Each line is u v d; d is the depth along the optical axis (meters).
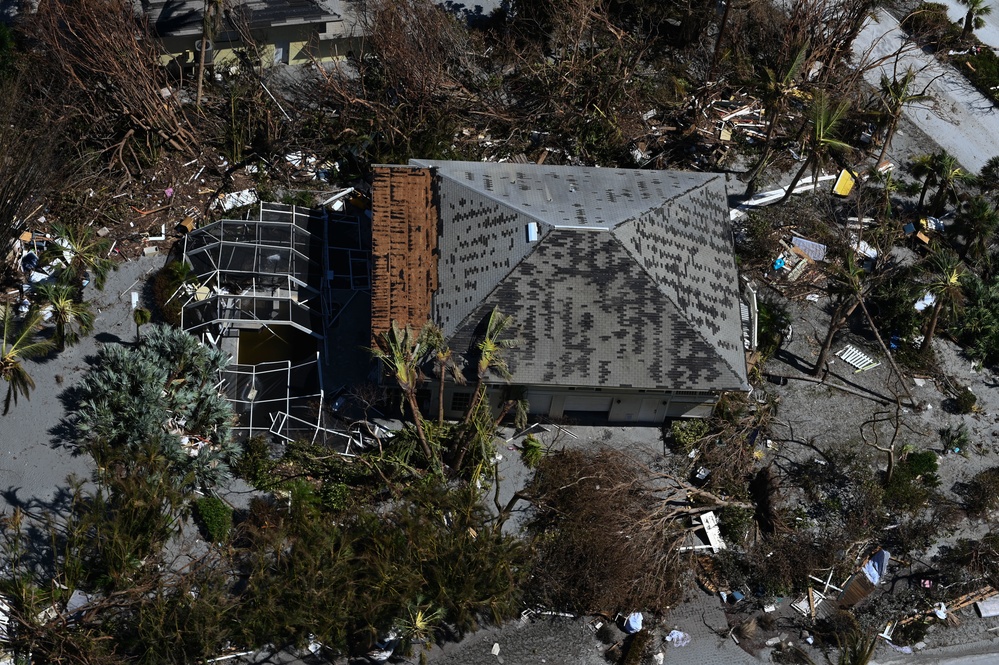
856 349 51.59
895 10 67.69
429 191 49.03
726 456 46.28
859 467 46.75
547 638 41.97
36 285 48.94
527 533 44.28
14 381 45.25
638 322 45.44
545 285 45.44
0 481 43.97
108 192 53.34
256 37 58.91
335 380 48.16
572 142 57.72
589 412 48.09
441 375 43.91
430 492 41.69
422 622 39.22
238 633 39.47
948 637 43.03
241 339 49.22
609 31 62.88
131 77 53.06
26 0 60.50
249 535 43.03
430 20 58.41
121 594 38.69
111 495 42.50
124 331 49.03
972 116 62.34
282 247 50.19
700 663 41.72
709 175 51.34
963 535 45.84
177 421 45.03
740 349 46.59
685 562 43.94
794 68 53.38
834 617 42.97
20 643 38.38
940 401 50.25
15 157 50.22
